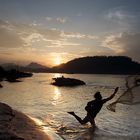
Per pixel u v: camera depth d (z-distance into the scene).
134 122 11.94
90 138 8.81
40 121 11.32
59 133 9.37
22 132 8.48
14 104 18.58
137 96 10.66
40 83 61.09
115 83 70.06
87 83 67.19
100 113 14.68
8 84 51.41
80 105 18.80
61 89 41.88
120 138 8.87
